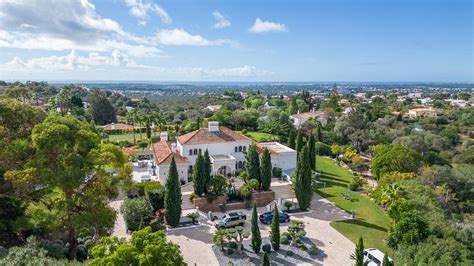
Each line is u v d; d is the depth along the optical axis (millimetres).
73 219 28594
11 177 26578
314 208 45469
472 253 32469
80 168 28688
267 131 96375
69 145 29203
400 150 59219
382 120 117750
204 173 44438
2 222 31188
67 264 24703
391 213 36750
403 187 41844
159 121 89562
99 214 29766
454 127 118625
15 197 31016
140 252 17641
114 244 19719
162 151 56625
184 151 53156
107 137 90312
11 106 31531
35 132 28906
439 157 71625
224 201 44594
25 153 31219
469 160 78562
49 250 27906
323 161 75125
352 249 33938
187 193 46656
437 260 29828
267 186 47844
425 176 54031
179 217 38625
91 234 33469
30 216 30281
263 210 44312
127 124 107875
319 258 31938
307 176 43406
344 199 49625
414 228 33469
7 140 31109
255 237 32406
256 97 176250
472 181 53812
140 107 176250
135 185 46406
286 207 43969
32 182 27500
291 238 35625
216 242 32938
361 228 39219
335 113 125375
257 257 31891
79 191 31250
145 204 38719
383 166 57781
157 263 17281
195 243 34438
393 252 32500
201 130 57844
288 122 101688
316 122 104062
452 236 33719
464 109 160625
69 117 32531
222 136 57000
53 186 27641
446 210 47625
